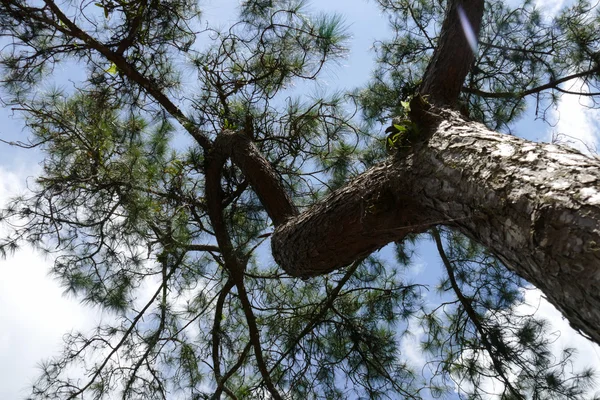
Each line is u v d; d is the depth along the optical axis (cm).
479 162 167
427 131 211
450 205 176
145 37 420
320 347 429
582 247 118
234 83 421
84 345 391
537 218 131
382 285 467
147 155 425
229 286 404
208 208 400
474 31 283
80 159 374
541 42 478
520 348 389
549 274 127
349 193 231
